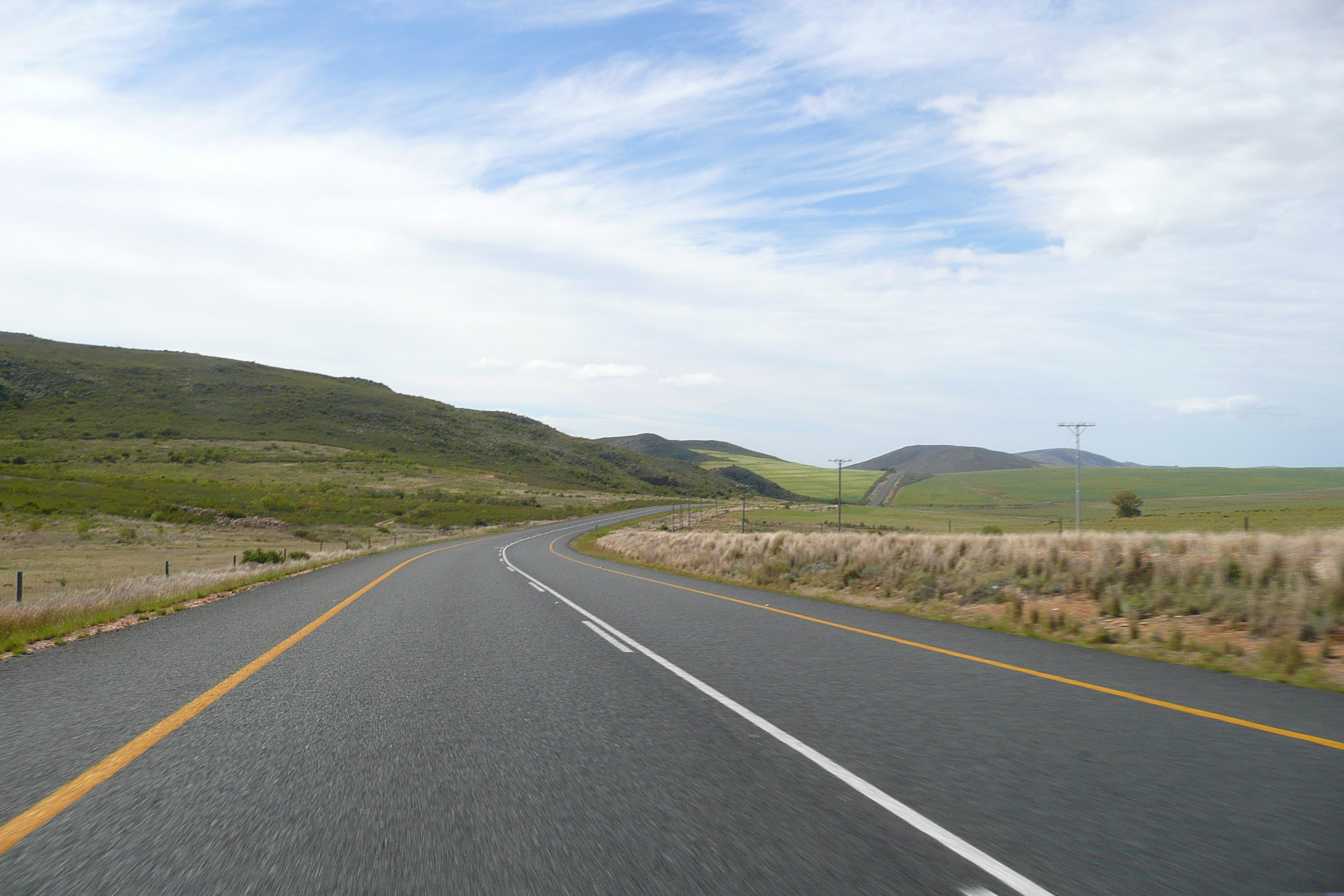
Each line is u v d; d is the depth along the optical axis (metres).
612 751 4.89
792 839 3.46
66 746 4.98
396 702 6.34
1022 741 5.10
